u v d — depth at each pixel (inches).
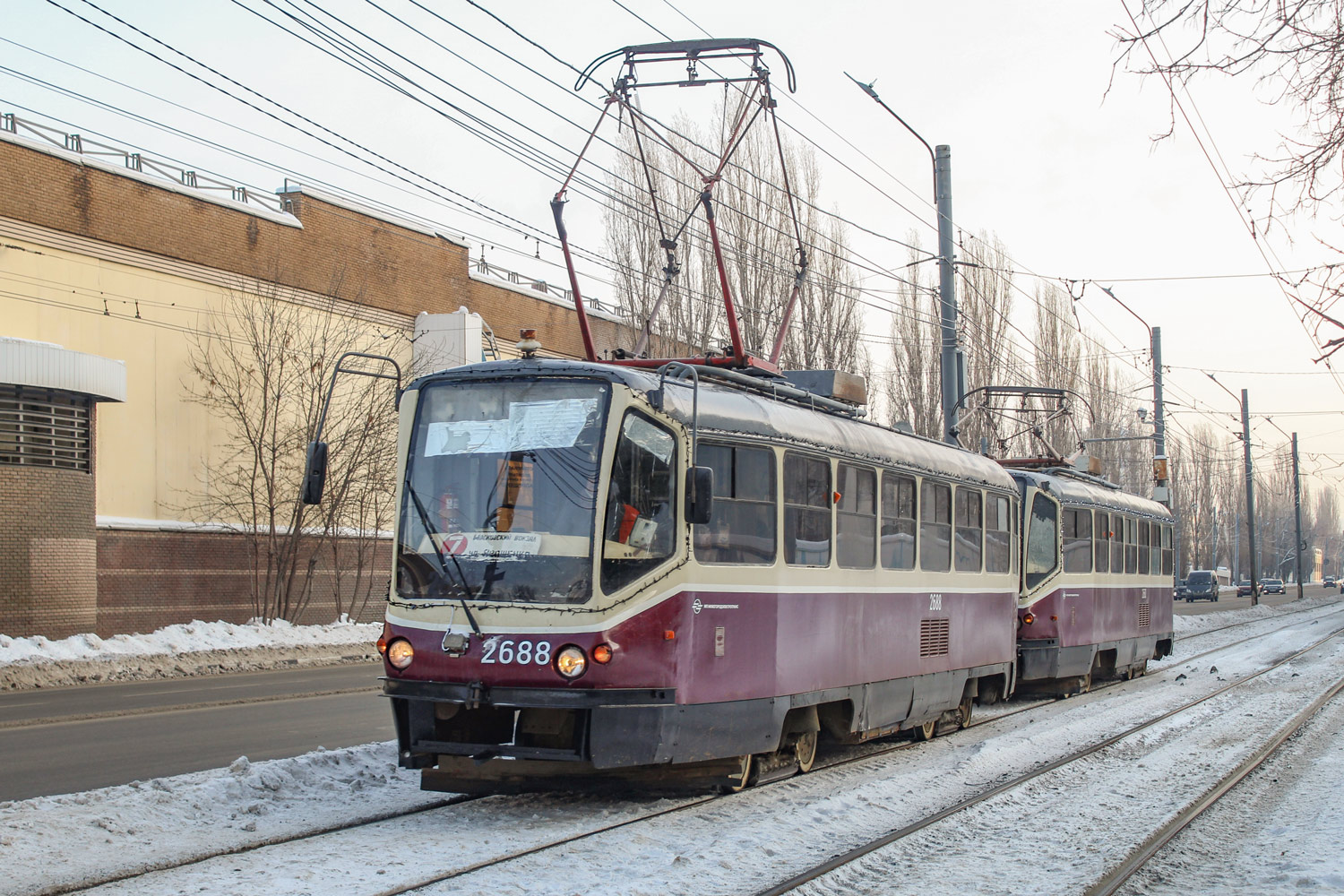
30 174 990.4
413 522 362.0
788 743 441.4
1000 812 390.0
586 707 334.3
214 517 1144.2
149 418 1089.4
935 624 552.4
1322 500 6540.4
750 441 400.5
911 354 1562.5
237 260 1165.1
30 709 644.7
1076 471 879.7
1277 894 287.0
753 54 505.4
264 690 759.1
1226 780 456.4
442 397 370.6
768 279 1306.6
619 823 342.3
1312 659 1081.4
